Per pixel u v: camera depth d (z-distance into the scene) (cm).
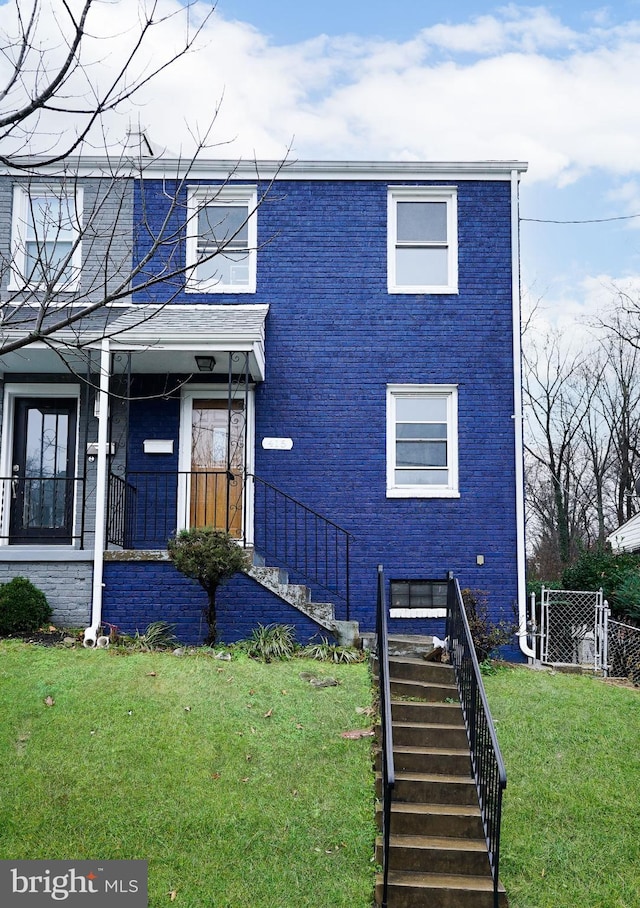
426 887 702
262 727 913
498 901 699
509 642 1278
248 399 1377
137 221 1391
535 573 3244
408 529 1352
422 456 1380
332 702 972
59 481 1405
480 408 1375
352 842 759
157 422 1377
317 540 1350
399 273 1412
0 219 1390
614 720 1013
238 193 1412
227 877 721
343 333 1388
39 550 1234
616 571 1523
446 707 911
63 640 1141
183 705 941
